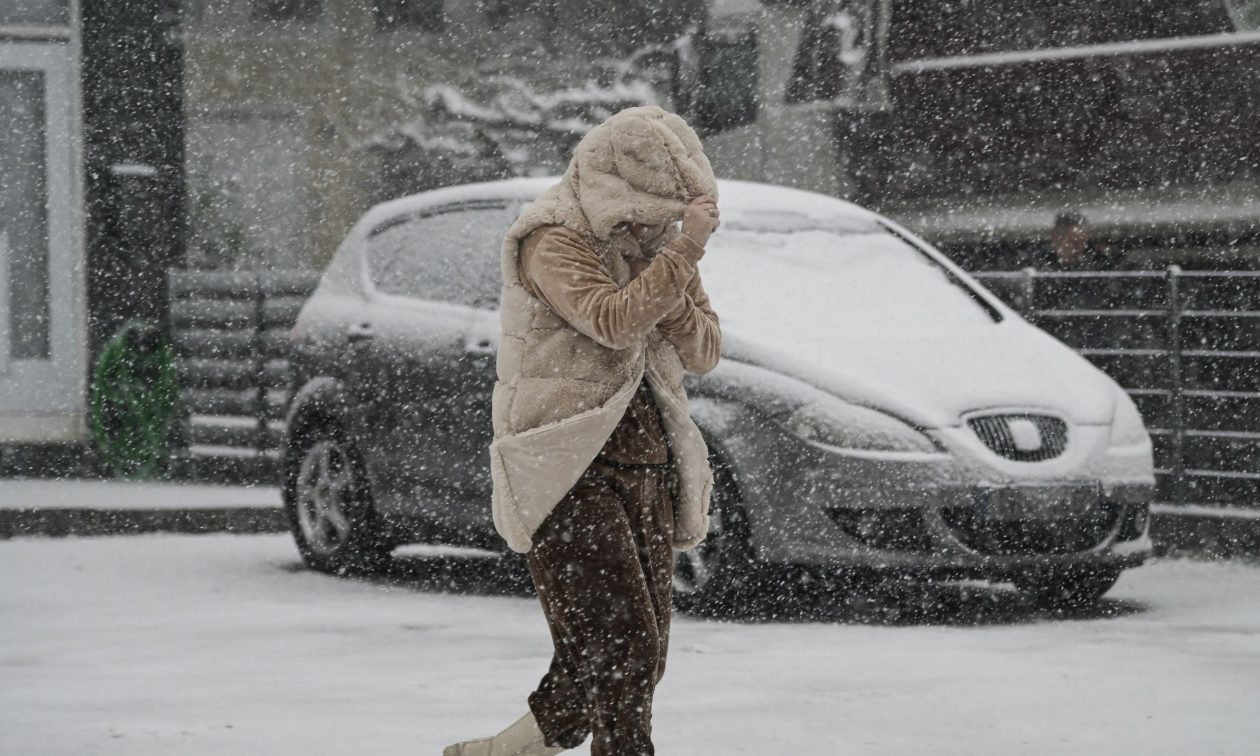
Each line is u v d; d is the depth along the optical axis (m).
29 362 41.81
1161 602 24.66
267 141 54.56
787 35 43.12
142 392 41.09
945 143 40.38
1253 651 20.34
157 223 42.44
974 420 22.31
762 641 20.86
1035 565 22.25
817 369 22.44
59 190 42.03
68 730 15.92
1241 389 34.75
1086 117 38.75
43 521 32.75
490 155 54.00
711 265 24.41
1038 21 40.12
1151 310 33.34
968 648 20.47
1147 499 23.25
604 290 12.20
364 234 27.97
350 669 19.20
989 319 25.05
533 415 12.41
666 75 52.22
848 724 16.20
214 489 38.72
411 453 25.80
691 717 16.48
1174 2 39.53
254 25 54.38
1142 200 38.12
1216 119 37.44
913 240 26.38
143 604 24.11
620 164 12.43
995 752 15.13
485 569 27.83
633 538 12.50
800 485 21.97
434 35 55.06
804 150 42.38
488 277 25.80
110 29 42.31
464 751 13.30
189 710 16.89
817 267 24.97
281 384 41.94
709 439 22.38
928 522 21.80
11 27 41.97
